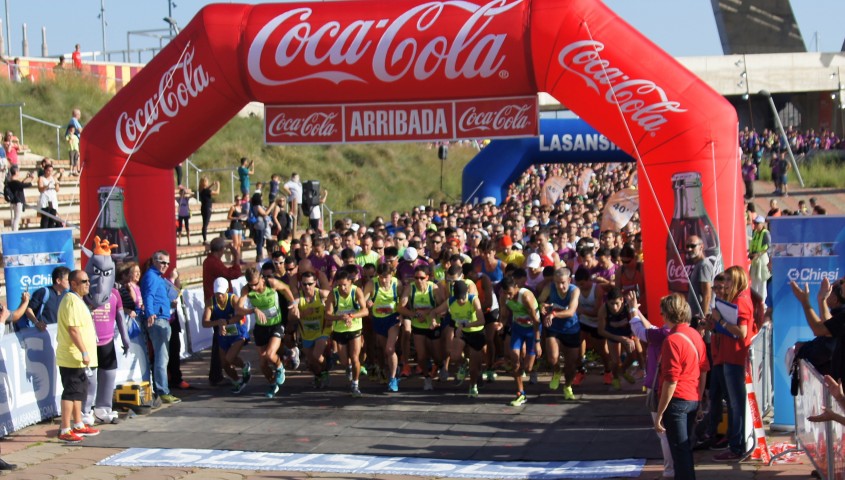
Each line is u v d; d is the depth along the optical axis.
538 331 10.36
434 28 10.13
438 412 9.96
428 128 10.59
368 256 12.77
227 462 8.31
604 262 11.36
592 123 10.28
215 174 28.67
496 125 10.45
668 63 9.78
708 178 9.68
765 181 39.84
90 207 11.46
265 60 10.50
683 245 9.80
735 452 7.79
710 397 8.13
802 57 53.09
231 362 11.20
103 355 9.71
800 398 7.72
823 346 7.46
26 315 10.01
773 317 8.83
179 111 10.98
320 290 11.12
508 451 8.44
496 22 9.98
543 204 22.78
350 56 10.30
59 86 28.80
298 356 12.62
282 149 34.09
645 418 9.40
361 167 36.72
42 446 8.92
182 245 20.05
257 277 10.77
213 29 10.64
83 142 11.42
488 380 11.41
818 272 8.67
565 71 9.91
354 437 9.09
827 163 42.28
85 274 9.09
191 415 10.16
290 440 9.05
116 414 9.87
